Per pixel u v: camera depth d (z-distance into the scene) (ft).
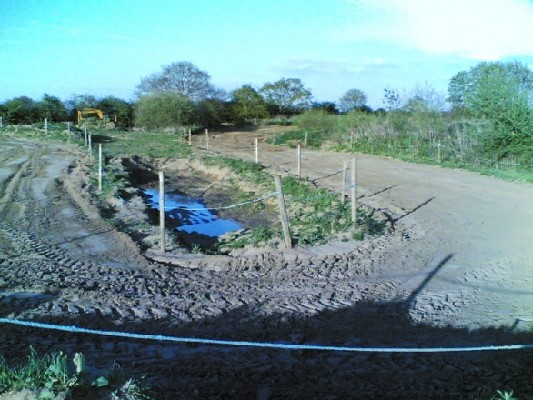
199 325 24.90
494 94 87.04
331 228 42.78
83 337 22.91
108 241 39.27
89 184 61.46
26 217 45.88
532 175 74.23
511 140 84.23
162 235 37.04
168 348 22.30
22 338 22.39
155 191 71.36
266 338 23.65
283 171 78.79
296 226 45.11
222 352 22.09
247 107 205.67
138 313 25.93
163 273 32.60
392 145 103.04
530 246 39.09
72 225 43.60
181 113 172.14
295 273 32.63
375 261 35.19
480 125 88.07
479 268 34.06
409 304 27.96
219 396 18.37
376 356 22.09
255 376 20.06
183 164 90.58
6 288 28.40
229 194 68.95
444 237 41.55
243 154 107.04
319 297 28.71
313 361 21.56
